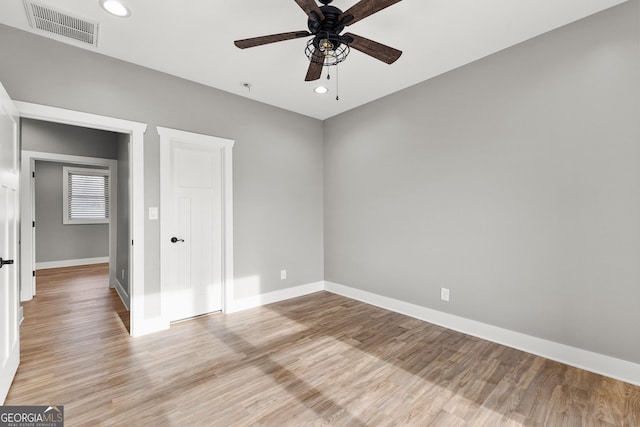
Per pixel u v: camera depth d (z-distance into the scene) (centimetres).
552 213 233
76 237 627
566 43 224
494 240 265
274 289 385
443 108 300
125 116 271
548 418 169
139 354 243
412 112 327
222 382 204
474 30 230
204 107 321
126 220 369
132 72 275
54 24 219
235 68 286
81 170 632
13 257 205
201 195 330
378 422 166
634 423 165
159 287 290
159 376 211
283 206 393
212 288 340
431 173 311
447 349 254
